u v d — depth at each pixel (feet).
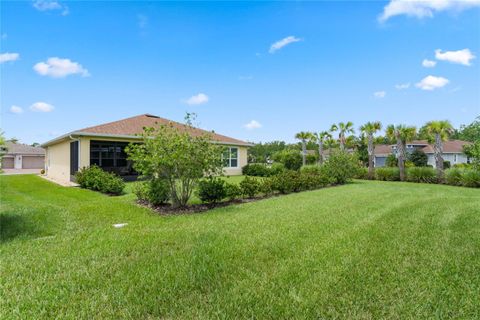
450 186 48.49
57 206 25.04
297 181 37.14
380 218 20.44
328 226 18.08
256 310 8.41
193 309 8.48
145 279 10.43
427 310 8.43
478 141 47.39
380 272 10.99
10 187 40.70
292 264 11.80
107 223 19.42
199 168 24.64
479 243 14.53
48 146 70.79
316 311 8.36
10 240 15.38
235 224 18.75
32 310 8.46
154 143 23.50
